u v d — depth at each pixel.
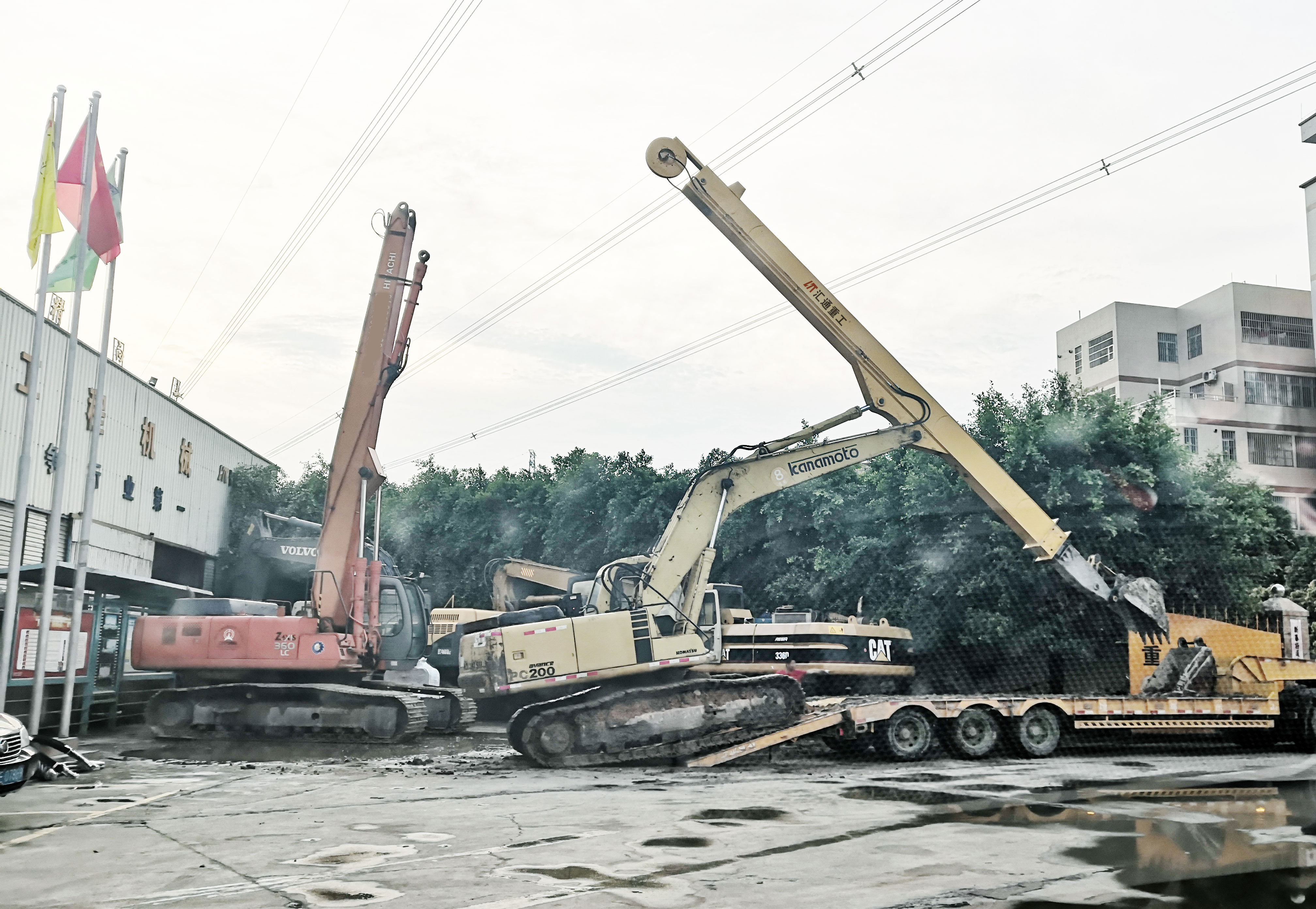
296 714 16.55
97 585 17.73
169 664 16.80
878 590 24.70
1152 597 17.45
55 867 7.39
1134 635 17.52
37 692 15.15
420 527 46.12
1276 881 7.07
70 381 16.41
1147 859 7.77
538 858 7.73
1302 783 12.55
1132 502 22.12
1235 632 17.55
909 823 9.42
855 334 17.88
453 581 44.59
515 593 25.59
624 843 8.36
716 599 19.31
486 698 16.52
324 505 17.61
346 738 16.55
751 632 19.88
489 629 19.17
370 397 17.11
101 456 27.95
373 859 7.67
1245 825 9.31
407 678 19.41
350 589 17.08
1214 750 17.47
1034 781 12.85
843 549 26.22
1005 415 23.86
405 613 20.11
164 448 33.09
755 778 13.24
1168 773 13.74
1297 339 48.16
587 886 6.82
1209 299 49.16
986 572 21.75
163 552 33.91
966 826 9.27
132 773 13.41
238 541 39.81
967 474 17.81
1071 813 10.01
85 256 16.88
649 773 13.93
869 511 25.53
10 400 23.30
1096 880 7.06
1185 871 7.37
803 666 19.58
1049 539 17.61
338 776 13.34
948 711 15.45
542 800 11.02
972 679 22.14
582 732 14.66
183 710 16.72
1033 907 6.38
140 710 20.12
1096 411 23.22
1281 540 34.09
